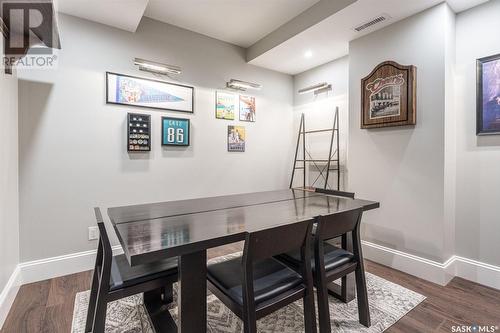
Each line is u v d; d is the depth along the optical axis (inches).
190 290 49.4
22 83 88.7
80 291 84.9
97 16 98.3
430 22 92.4
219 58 136.3
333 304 78.9
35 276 91.4
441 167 90.4
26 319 70.4
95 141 102.4
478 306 77.6
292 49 129.0
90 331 61.7
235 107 142.8
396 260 103.0
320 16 102.7
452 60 93.7
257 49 138.0
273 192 107.7
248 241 46.0
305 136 161.0
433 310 75.5
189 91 126.0
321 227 58.4
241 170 145.8
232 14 112.7
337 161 140.8
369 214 112.3
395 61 102.5
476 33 91.4
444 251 91.0
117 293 53.3
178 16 114.1
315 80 153.9
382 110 105.3
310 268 56.1
